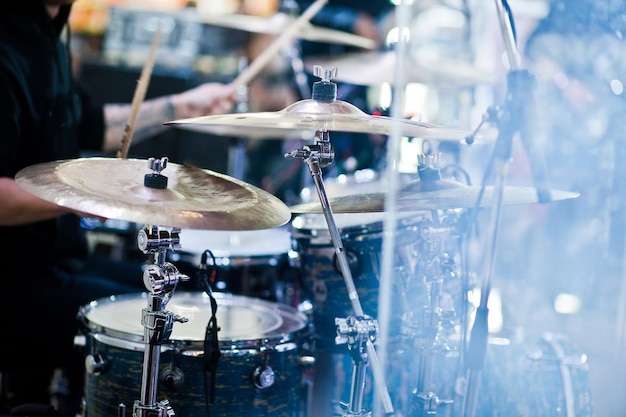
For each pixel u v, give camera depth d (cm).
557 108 359
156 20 436
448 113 341
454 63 310
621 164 351
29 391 272
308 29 331
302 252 217
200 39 434
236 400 179
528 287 385
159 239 157
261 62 276
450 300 203
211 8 446
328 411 213
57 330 239
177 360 177
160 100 286
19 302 236
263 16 444
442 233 188
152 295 158
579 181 361
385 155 300
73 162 168
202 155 364
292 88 394
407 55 287
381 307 207
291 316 209
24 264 240
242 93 304
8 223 211
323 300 213
